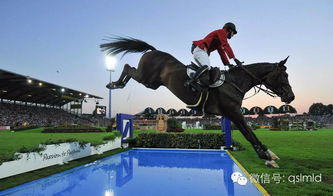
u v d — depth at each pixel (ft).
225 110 11.21
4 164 12.97
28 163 14.58
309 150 25.07
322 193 9.59
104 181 12.89
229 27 12.33
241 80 11.91
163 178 13.65
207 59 10.92
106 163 19.45
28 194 10.55
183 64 11.30
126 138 32.99
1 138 46.44
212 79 10.59
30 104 175.73
